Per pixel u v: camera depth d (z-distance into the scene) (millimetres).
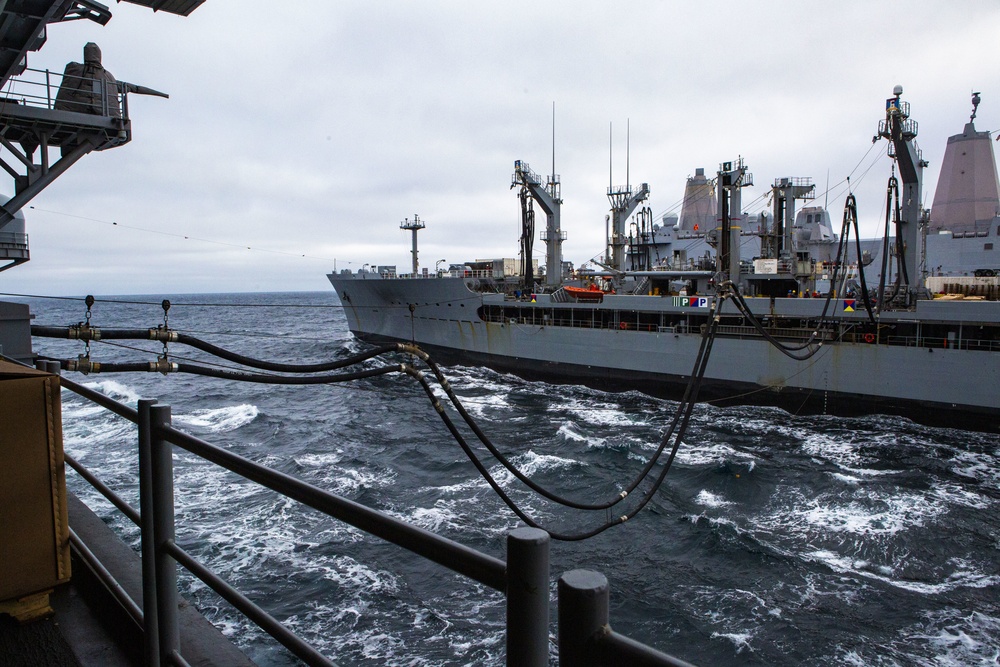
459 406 7273
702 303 31984
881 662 11664
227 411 32594
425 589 13805
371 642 11938
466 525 17250
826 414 29047
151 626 2682
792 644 12156
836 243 48906
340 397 35594
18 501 3090
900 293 29891
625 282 44969
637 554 15836
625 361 34500
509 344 39719
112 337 5969
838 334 29406
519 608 1205
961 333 25922
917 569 15164
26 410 3070
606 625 1134
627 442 25188
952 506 18812
